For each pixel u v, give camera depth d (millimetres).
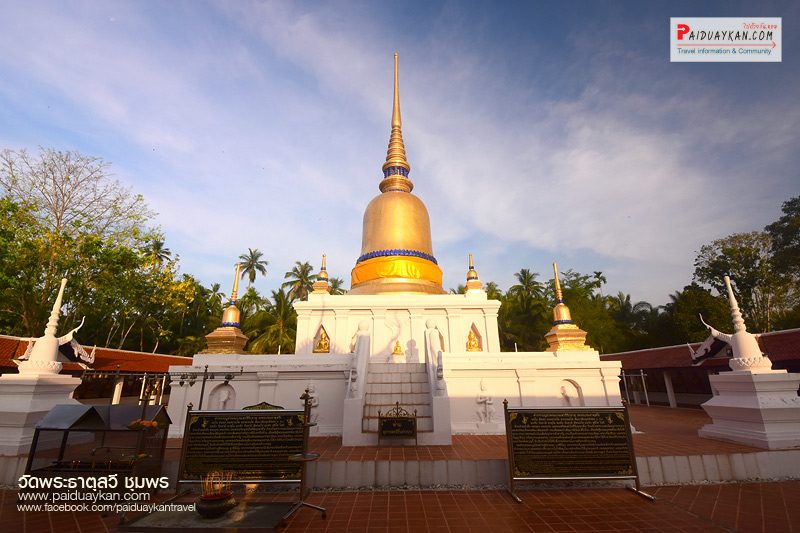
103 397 19266
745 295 37000
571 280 51938
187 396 12008
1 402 8266
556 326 14125
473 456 8180
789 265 34938
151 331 32656
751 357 9180
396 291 17594
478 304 16469
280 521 5609
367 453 8555
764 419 8383
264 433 6969
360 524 5785
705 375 20891
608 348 37719
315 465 7598
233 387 12078
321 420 11719
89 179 23156
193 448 6938
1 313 20266
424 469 7633
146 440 7242
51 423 6793
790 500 6527
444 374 12328
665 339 37312
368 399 10969
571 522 5789
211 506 5602
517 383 12406
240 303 43812
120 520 5598
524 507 6426
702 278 39062
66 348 9742
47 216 21828
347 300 16609
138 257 23797
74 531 5668
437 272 19609
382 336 16234
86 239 21219
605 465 6938
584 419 7133
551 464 6934
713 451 8062
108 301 23719
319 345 15500
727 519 5809
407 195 20797
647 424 13734
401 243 19422
